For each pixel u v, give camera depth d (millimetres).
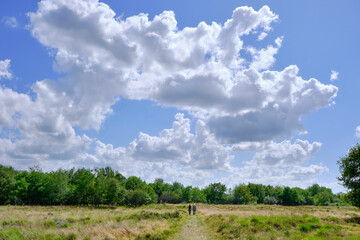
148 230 17891
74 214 31703
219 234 17750
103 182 74312
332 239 14508
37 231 14727
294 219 22422
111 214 30797
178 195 126250
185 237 16609
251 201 124250
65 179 78312
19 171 93312
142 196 81188
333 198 134375
